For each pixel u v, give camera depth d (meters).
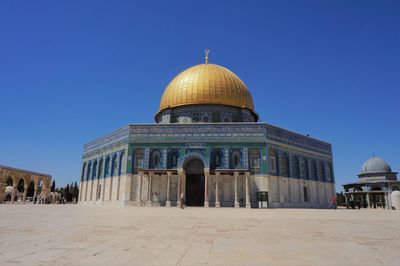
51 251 6.23
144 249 6.57
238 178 33.12
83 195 43.38
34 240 7.68
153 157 34.84
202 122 37.75
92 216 16.25
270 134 34.88
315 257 5.87
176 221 13.47
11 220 13.47
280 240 8.01
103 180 39.00
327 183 41.75
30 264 5.09
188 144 34.50
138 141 35.16
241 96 39.84
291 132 37.75
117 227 10.80
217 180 32.59
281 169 35.31
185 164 34.19
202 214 18.66
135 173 34.47
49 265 5.03
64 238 8.05
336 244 7.43
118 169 36.34
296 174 37.34
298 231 10.13
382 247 7.05
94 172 42.06
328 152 43.25
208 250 6.51
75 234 8.86
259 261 5.49
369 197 53.16
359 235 9.22
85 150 45.62
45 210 22.50
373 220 15.46
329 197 41.50
